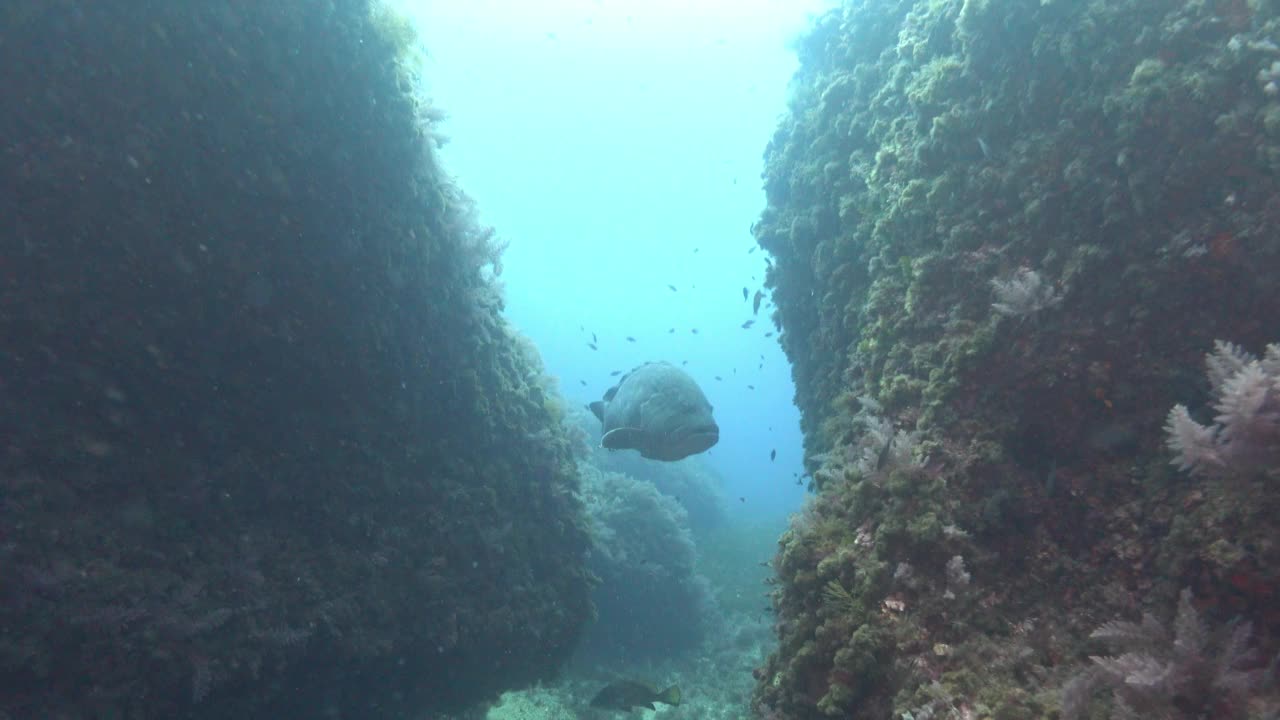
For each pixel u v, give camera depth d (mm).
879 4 6625
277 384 5977
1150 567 2947
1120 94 3432
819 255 6430
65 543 4836
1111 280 3395
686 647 14375
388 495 6613
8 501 4645
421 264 6609
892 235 4828
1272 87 2900
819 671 3494
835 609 3516
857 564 3533
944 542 3381
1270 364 2537
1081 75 3686
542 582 7957
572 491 8641
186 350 5453
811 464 6773
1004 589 3262
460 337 7164
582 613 8438
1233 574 2537
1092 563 3143
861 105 6340
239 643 5465
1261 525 2508
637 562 14211
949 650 3053
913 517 3496
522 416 8008
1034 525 3375
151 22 4766
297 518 6172
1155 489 3057
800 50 8391
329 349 6125
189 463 5598
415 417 6797
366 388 6445
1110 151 3490
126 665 4914
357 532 6422
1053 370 3488
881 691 3156
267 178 5453
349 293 6094
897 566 3408
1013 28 4027
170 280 5250
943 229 4273
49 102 4598
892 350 4453
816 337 7062
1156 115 3262
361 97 5855
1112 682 2506
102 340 5102
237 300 5578
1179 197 3213
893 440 3791
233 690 5582
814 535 3990
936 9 4902
